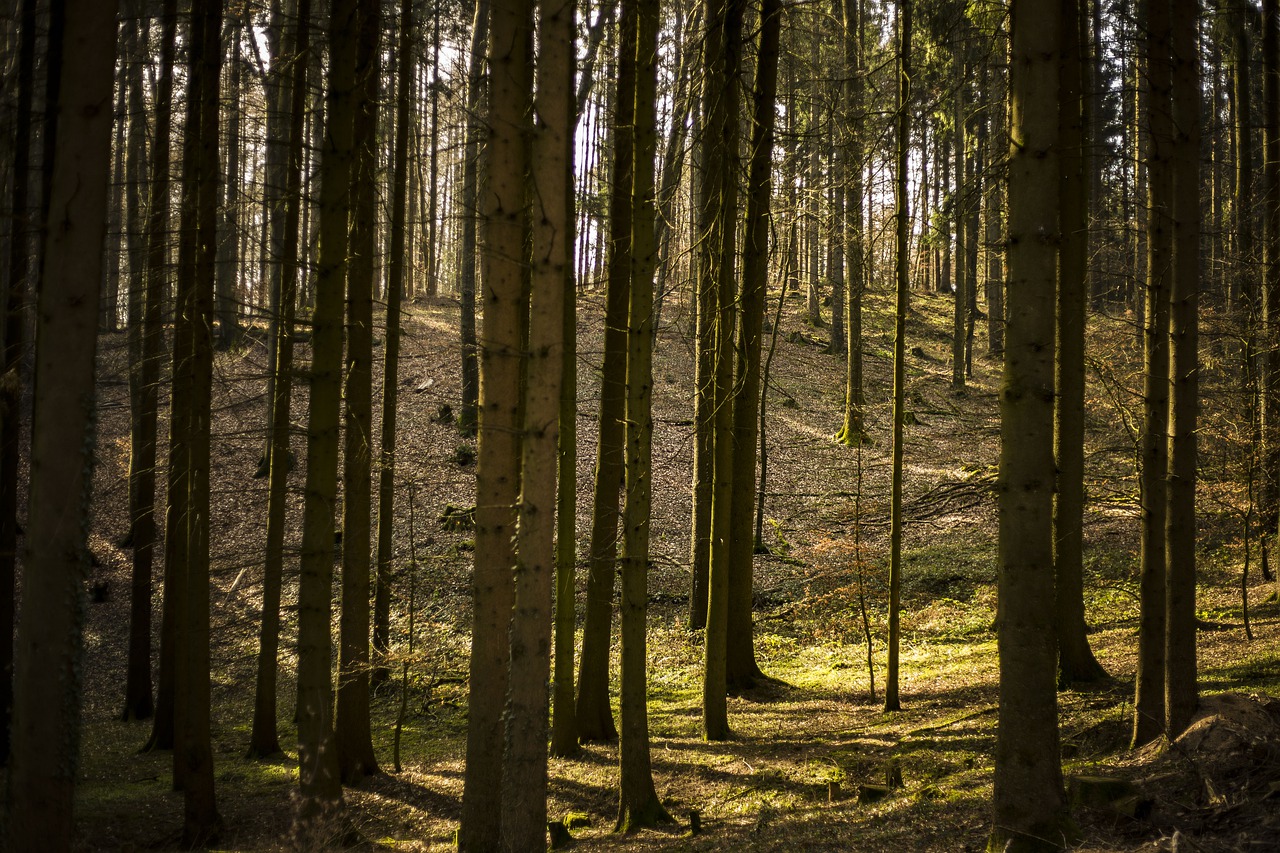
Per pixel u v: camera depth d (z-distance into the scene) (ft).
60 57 24.08
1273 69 52.85
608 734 39.88
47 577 20.61
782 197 51.83
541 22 23.52
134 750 44.32
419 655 39.73
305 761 28.91
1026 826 18.78
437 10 70.44
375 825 32.45
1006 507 19.15
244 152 86.53
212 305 32.22
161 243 38.52
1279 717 24.06
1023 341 18.86
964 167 97.04
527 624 24.23
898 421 40.22
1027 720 18.89
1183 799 20.81
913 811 24.95
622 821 28.99
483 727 26.30
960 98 86.33
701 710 43.78
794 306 143.43
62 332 20.79
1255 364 52.39
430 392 98.07
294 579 66.64
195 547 31.12
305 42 37.86
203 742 31.17
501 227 26.12
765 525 73.87
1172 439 25.35
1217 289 64.80
